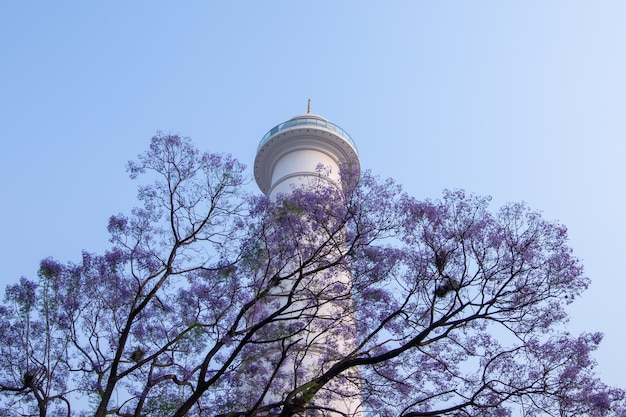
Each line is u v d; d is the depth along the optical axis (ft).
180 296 51.31
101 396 44.27
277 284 47.32
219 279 50.39
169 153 50.34
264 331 49.80
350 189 51.44
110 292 50.31
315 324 51.62
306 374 51.49
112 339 49.34
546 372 44.01
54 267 49.16
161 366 46.03
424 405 46.34
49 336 46.52
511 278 44.27
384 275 48.55
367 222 48.65
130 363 48.47
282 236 50.55
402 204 48.70
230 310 49.37
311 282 49.37
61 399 44.37
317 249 48.60
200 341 47.73
